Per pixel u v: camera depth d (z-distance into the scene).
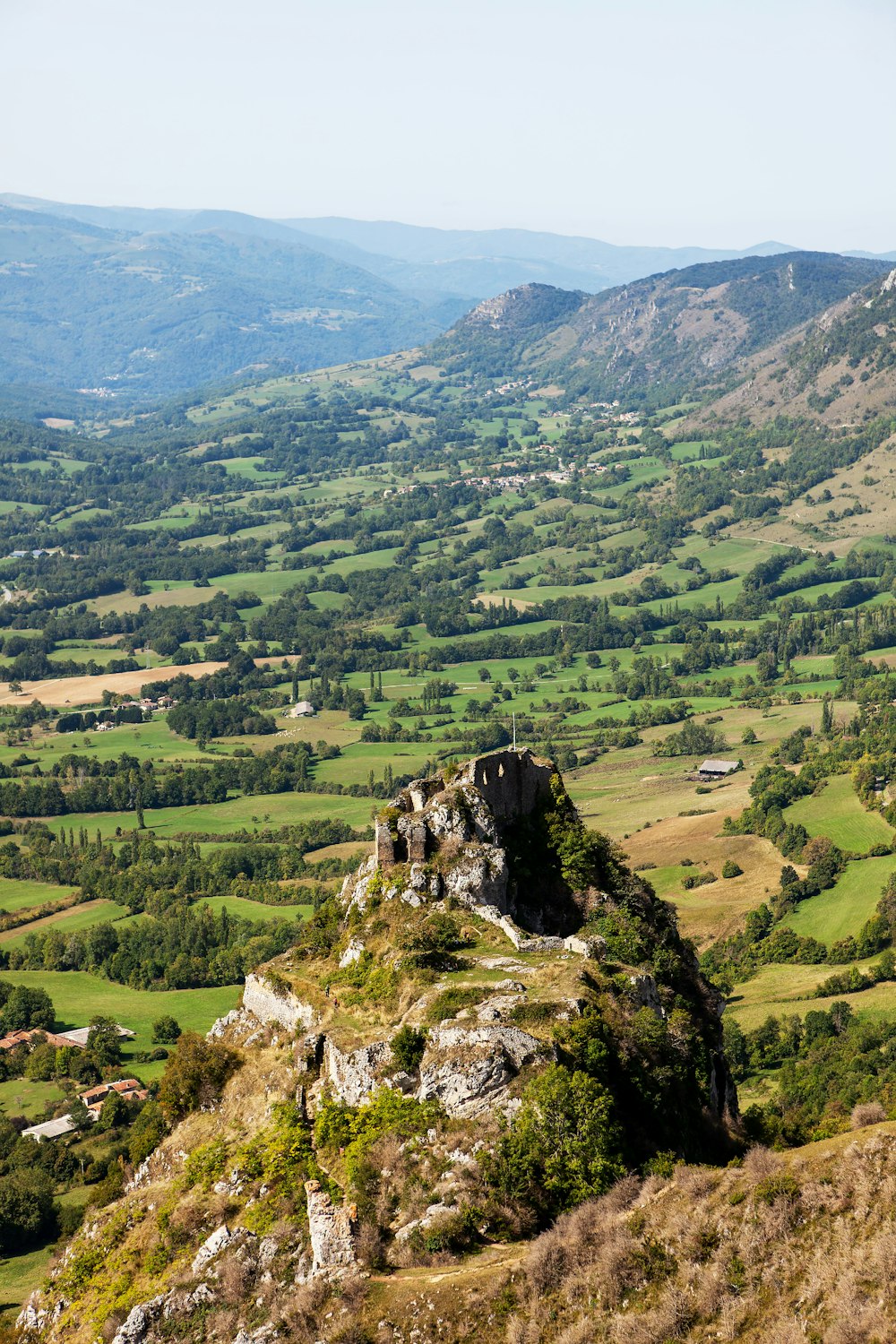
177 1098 103.81
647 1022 88.88
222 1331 80.06
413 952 95.81
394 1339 71.12
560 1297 69.50
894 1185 66.06
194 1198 91.69
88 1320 88.69
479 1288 71.44
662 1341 65.31
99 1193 105.69
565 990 88.12
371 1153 81.19
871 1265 63.34
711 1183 72.00
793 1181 69.31
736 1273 66.62
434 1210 76.50
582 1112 77.56
